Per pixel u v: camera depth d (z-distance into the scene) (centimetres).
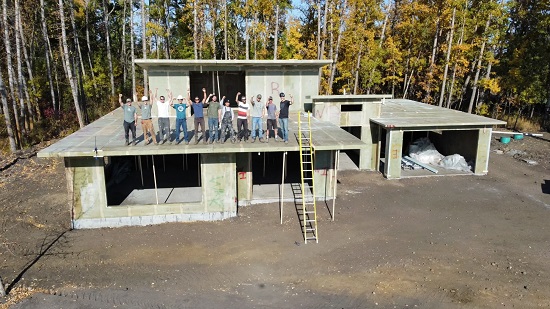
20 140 2647
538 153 2592
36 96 3162
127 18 4806
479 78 3750
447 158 2328
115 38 4806
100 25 4512
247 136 1527
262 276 1176
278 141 1505
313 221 1558
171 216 1533
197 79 2383
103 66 4150
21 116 2692
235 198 1563
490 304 1048
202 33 3556
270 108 1511
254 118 1504
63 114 3250
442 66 3428
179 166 2267
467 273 1197
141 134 1602
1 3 2923
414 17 3712
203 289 1106
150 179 2012
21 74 2711
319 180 1766
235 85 2416
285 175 2102
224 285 1127
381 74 3909
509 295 1088
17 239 1374
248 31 3628
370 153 2278
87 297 1052
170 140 1494
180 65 2017
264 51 3762
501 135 3066
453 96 3844
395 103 2995
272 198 1756
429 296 1081
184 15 3641
